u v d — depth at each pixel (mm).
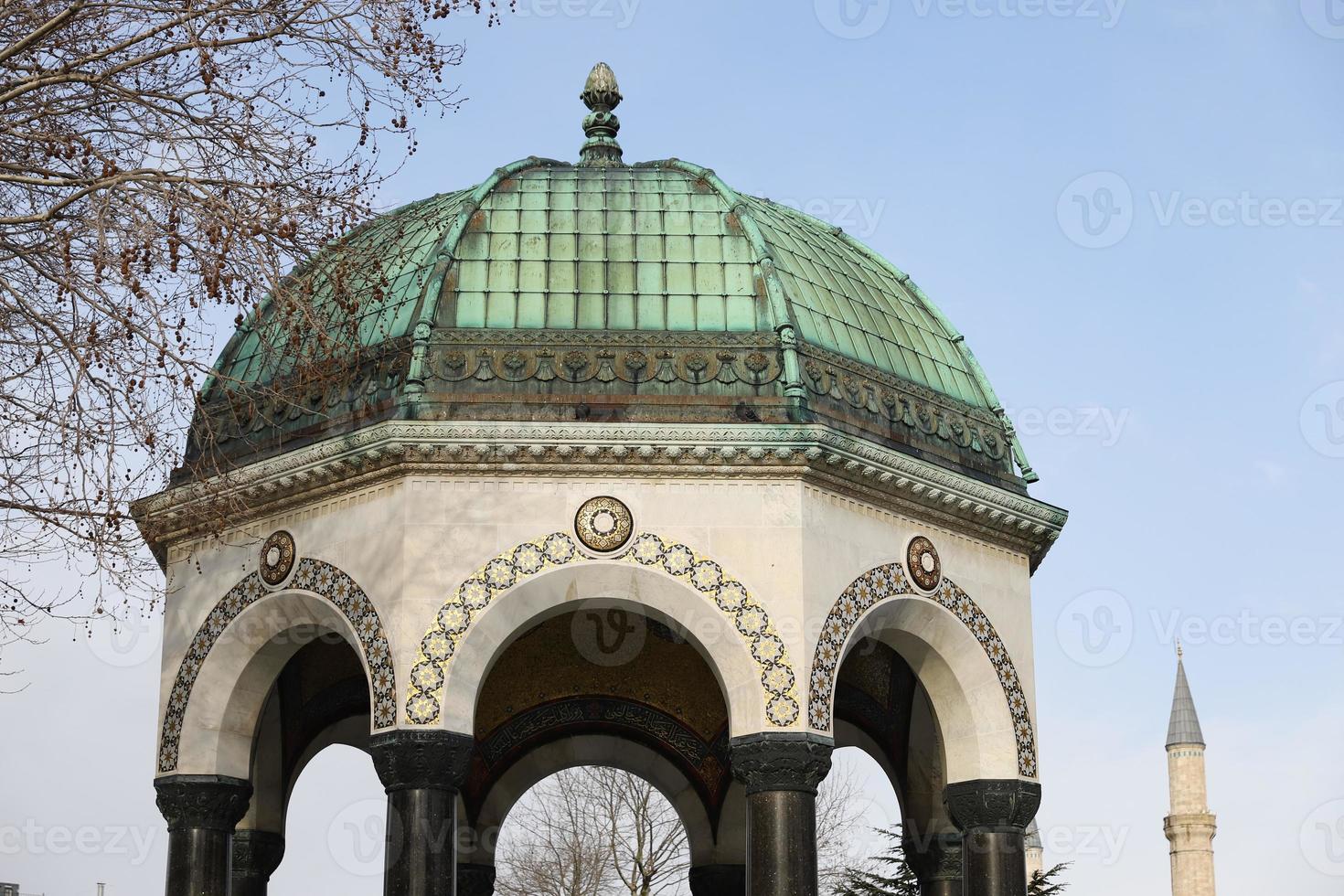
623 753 31828
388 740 23031
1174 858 49812
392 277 26203
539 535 23750
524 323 25109
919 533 25766
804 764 23188
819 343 25719
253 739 25781
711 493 24078
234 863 27797
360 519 24250
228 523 25344
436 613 23375
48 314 19125
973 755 25984
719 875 30953
